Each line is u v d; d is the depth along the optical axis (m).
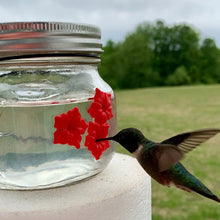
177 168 0.16
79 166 0.16
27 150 0.15
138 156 0.15
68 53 0.16
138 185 0.17
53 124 0.15
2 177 0.15
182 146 0.16
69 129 0.15
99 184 0.17
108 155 0.17
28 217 0.14
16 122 0.15
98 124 0.16
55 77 0.16
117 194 0.15
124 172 0.18
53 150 0.15
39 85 0.16
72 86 0.16
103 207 0.15
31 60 0.16
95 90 0.16
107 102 0.16
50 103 0.15
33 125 0.15
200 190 0.16
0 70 0.16
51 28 0.15
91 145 0.16
